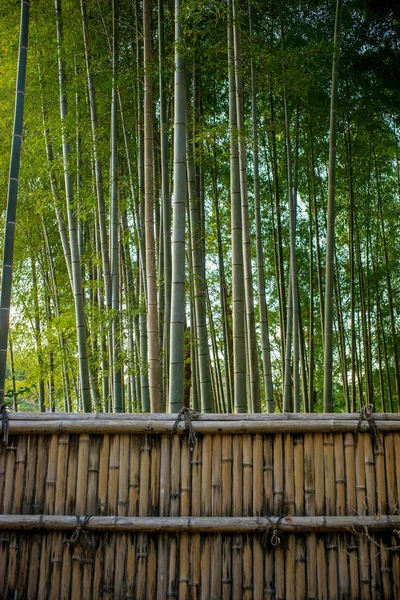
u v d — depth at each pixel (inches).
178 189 132.6
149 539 102.6
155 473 104.3
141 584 101.2
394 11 269.4
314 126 292.7
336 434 105.8
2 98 278.8
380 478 104.5
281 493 103.9
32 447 105.4
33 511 103.3
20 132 130.9
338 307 319.3
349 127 278.5
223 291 287.6
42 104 254.5
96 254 257.8
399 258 338.3
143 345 235.3
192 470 104.4
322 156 312.5
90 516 101.8
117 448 105.1
